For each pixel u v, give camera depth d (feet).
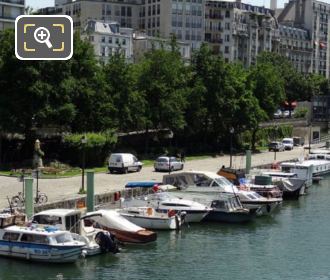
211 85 383.24
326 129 581.12
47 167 268.41
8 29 286.66
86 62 300.20
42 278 139.85
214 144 403.75
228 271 152.56
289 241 185.57
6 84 280.10
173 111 345.31
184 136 381.81
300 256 169.07
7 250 151.94
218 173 260.42
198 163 336.70
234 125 400.88
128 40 600.80
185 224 200.64
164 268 151.84
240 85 395.34
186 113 367.66
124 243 170.19
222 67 384.68
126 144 349.00
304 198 270.67
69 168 275.59
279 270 155.43
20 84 274.98
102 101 306.96
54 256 148.25
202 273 149.69
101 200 207.00
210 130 392.47
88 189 189.67
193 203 203.82
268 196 242.78
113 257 158.61
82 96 296.30
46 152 294.87
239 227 202.39
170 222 188.96
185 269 151.84
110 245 160.04
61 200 193.16
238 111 396.78
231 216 205.16
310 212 234.17
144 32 631.97
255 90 433.48
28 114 276.82
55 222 160.86
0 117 272.92
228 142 410.31
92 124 306.35
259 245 179.42
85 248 154.61
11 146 295.69
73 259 150.51
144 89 345.92
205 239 183.52
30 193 171.32
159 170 290.35
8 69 278.46
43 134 301.84
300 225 209.05
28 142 290.97
